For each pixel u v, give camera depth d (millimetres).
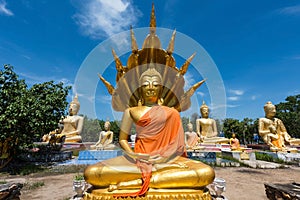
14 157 14258
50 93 14070
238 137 49875
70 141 17516
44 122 12711
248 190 8320
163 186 4492
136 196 4266
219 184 5715
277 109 47125
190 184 4566
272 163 15398
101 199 4324
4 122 11406
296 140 20078
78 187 5488
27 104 12023
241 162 14867
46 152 15633
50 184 9148
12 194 5555
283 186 6121
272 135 19422
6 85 12219
